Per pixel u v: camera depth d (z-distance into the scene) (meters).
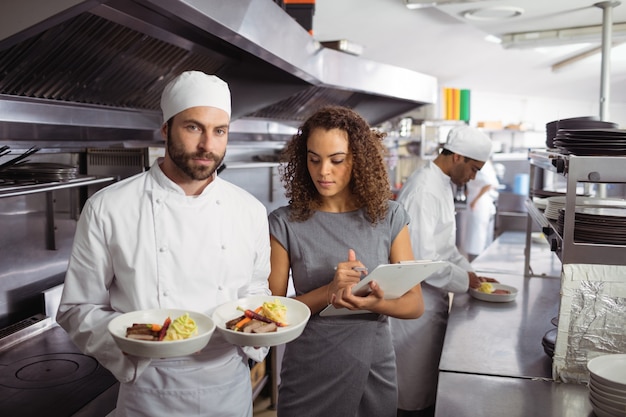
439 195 2.48
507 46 3.91
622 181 1.62
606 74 3.03
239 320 1.30
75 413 1.54
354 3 4.12
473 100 9.60
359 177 1.61
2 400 1.61
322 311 1.59
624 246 1.63
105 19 1.83
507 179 8.85
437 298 2.54
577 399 1.60
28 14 1.32
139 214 1.34
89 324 1.29
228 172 3.11
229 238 1.44
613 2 2.93
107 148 2.61
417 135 6.96
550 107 9.80
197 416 1.37
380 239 1.68
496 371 1.80
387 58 6.27
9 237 2.23
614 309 1.64
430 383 2.54
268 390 3.28
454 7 3.14
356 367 1.65
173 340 1.15
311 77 2.82
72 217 2.55
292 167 1.69
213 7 1.65
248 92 3.06
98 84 2.21
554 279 3.11
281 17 2.29
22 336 2.09
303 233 1.67
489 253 3.90
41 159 2.40
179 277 1.35
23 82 1.92
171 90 1.29
